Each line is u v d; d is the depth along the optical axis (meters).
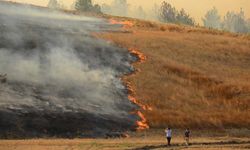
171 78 94.38
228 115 81.06
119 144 61.22
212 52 115.06
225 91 89.94
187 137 64.06
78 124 70.62
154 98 85.00
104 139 67.38
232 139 70.19
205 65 105.75
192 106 84.06
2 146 56.84
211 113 81.75
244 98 87.69
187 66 101.94
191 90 90.06
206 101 86.12
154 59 103.56
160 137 71.06
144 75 94.56
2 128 65.38
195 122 77.81
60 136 67.12
